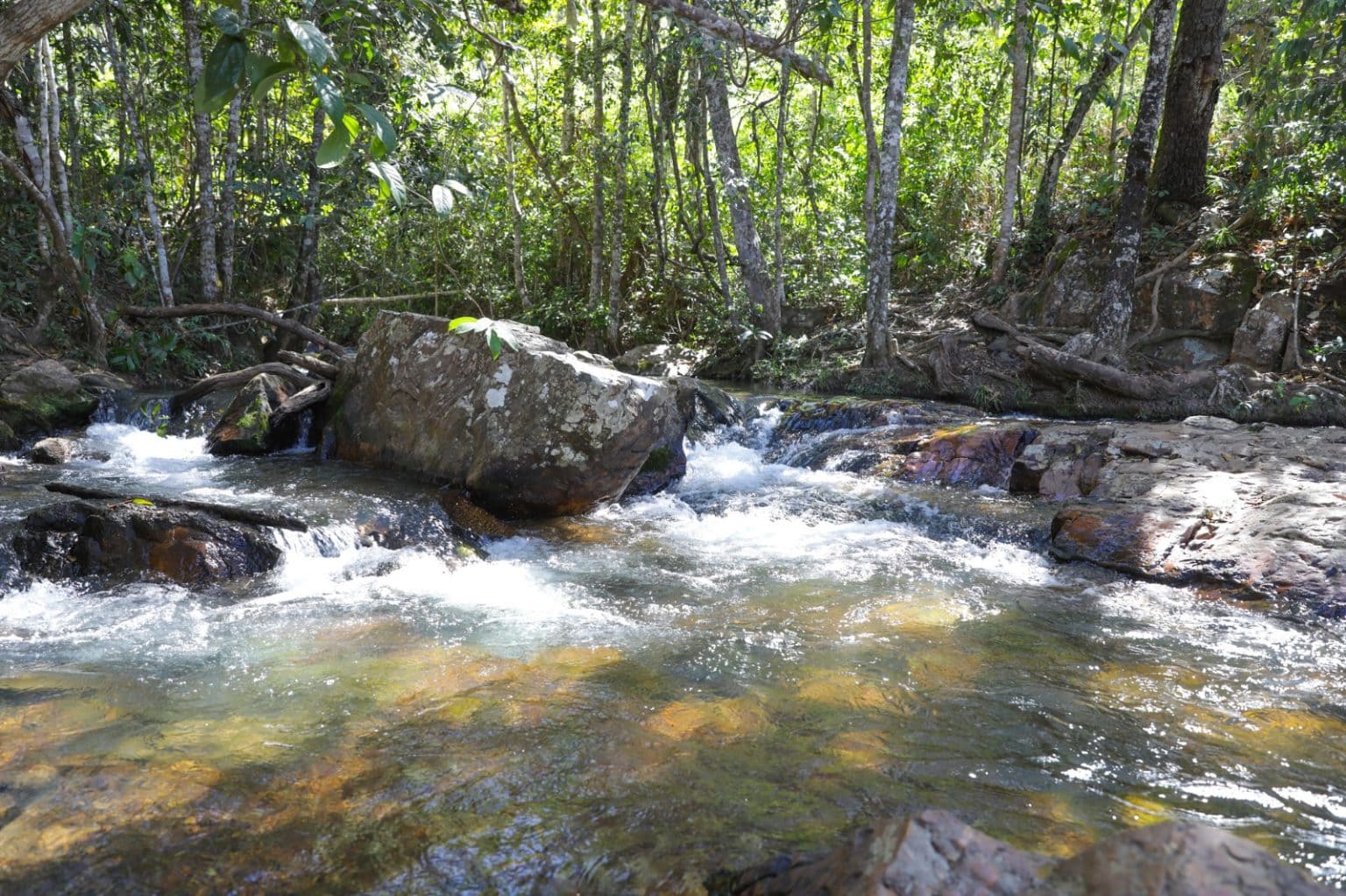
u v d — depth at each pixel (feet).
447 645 13.85
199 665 12.79
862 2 40.19
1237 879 5.04
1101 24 46.73
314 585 16.67
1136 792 9.71
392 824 8.73
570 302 54.85
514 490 21.84
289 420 27.09
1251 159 42.29
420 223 52.85
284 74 7.01
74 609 14.94
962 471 25.90
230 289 41.86
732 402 33.96
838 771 10.02
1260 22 44.14
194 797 9.12
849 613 15.76
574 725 11.03
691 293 52.85
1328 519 17.88
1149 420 33.88
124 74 38.06
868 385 39.86
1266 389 32.91
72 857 8.06
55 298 36.78
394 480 23.00
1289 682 12.89
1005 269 45.24
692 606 16.10
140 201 41.70
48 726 10.68
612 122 57.52
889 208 39.42
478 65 12.66
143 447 27.30
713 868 8.04
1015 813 9.17
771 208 52.85
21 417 28.22
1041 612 15.97
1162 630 15.11
